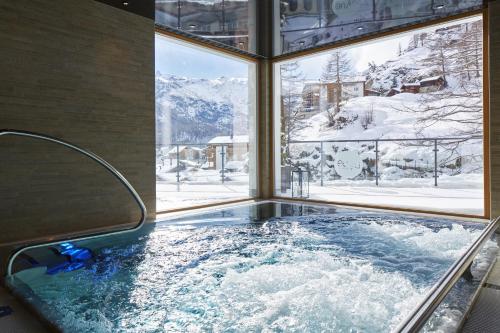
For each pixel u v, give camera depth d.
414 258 2.75
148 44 4.22
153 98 4.28
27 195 3.30
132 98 4.07
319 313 1.91
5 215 3.19
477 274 2.20
